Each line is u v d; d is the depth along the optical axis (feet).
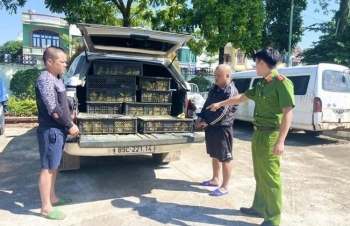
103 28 12.90
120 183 14.02
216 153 12.82
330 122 23.75
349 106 24.49
